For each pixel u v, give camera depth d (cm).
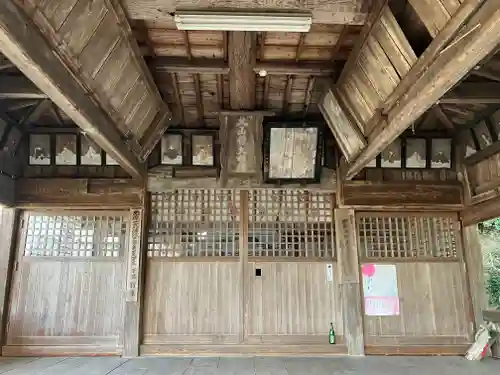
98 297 584
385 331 582
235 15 329
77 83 329
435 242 617
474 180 601
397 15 335
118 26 332
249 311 584
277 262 601
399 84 362
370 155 470
